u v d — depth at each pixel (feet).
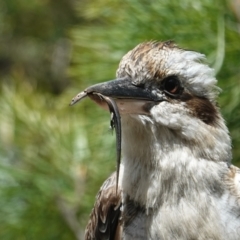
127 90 26.73
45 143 37.60
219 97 32.65
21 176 36.88
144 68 27.02
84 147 36.70
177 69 27.14
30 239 37.35
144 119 26.71
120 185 28.07
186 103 27.22
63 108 38.91
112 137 36.14
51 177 36.94
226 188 27.04
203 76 27.68
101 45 35.83
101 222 29.12
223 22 32.96
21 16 71.00
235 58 33.50
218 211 26.71
